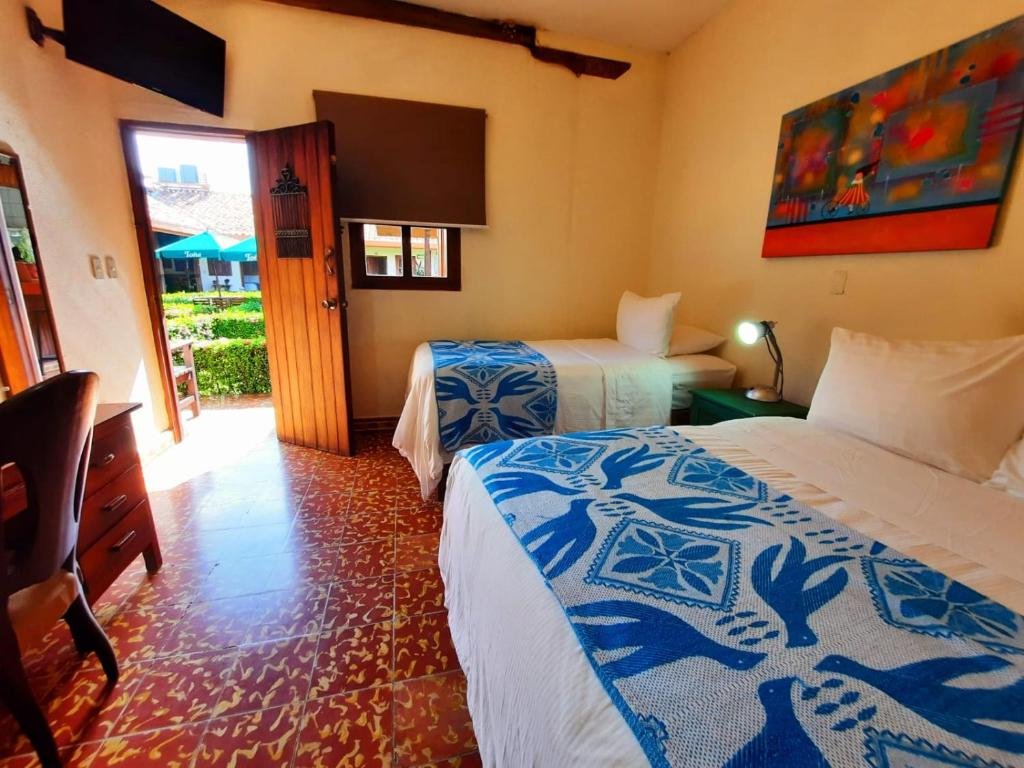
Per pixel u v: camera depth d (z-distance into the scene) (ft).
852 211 6.35
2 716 3.78
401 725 3.77
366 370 10.75
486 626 2.93
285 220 8.64
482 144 10.11
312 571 5.73
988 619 2.30
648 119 11.10
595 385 8.01
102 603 5.10
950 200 5.18
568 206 11.05
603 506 3.40
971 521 3.33
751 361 8.56
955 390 4.25
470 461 4.43
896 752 1.60
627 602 2.40
